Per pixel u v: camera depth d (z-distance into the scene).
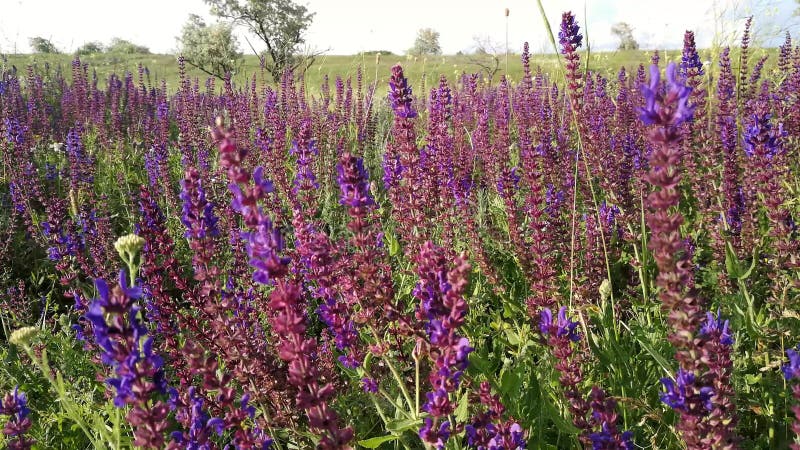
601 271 5.10
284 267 2.44
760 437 3.41
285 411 3.40
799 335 4.02
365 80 14.38
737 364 3.87
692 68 7.24
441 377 2.65
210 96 15.97
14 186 7.26
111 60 37.56
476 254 5.23
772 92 9.48
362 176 3.39
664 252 2.38
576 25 5.17
